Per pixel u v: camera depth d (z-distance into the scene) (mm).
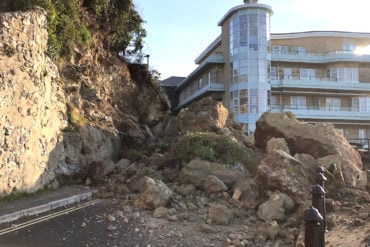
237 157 14898
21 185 12055
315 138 14742
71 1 18141
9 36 11938
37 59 13570
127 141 21422
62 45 17219
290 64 50906
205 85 51594
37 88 13320
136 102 25812
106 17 22844
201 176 13062
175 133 22109
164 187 11594
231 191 12641
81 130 16656
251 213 10602
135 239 8305
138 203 11430
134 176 14484
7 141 11352
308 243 4414
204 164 13523
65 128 15828
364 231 7656
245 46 46250
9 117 11508
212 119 20688
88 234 8602
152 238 8414
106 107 21344
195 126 20828
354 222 8242
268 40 47219
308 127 15438
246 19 46438
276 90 49562
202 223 9766
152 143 21734
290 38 52062
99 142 17750
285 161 11195
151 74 28500
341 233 7746
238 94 46156
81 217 10195
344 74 51344
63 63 17703
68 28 17531
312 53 52000
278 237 8523
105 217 10227
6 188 11328
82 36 19062
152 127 26938
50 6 15688
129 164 16953
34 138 12938
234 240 8094
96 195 13234
